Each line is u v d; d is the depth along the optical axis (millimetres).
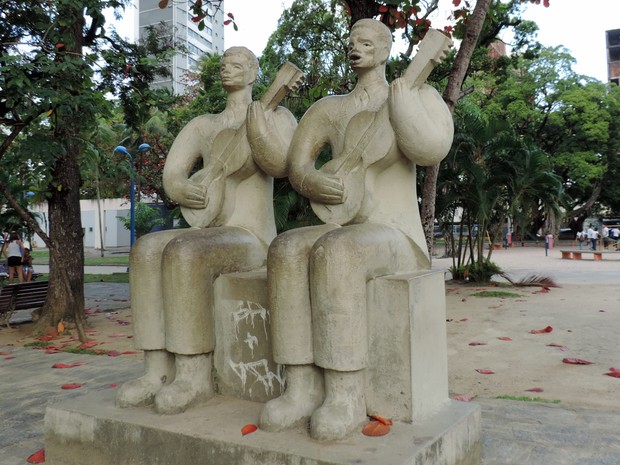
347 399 2502
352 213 2830
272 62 13875
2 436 3471
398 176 2900
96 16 7418
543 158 11617
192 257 2848
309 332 2543
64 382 4934
